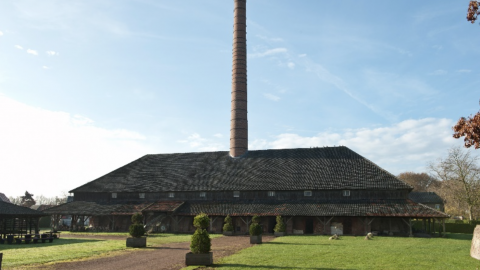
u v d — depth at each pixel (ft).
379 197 156.25
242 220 163.43
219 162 196.54
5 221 138.72
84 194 193.36
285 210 156.97
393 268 63.57
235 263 69.87
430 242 114.83
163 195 183.73
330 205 156.25
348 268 63.57
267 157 191.31
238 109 198.70
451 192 228.43
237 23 204.74
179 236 141.79
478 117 44.86
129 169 207.41
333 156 181.88
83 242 115.85
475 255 75.87
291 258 75.66
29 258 77.66
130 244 101.14
